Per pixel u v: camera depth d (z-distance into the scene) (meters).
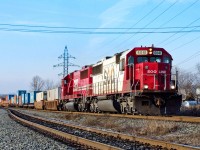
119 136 14.71
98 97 29.56
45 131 17.94
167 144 11.41
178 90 23.16
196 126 16.06
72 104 37.56
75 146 12.34
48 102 53.56
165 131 16.38
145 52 23.45
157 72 22.75
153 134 16.56
